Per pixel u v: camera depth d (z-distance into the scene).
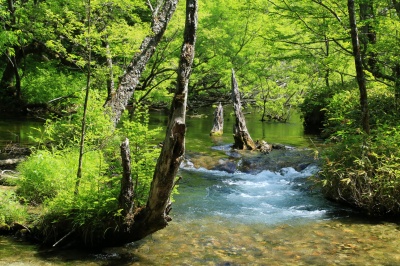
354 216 6.66
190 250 5.14
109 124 6.62
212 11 17.89
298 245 5.37
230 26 18.23
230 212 6.86
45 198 6.02
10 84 18.31
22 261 4.62
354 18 7.47
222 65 18.11
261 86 19.83
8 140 11.23
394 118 9.05
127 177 4.87
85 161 6.34
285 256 5.00
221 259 4.87
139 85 16.44
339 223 6.30
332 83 17.73
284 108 20.73
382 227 6.11
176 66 15.62
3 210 5.50
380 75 10.84
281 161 10.36
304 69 15.25
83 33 5.84
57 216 5.16
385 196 6.50
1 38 12.70
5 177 6.97
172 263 4.73
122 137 5.88
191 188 8.45
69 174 6.02
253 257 4.96
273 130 16.05
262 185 8.84
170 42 14.50
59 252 4.94
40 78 17.75
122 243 5.17
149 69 16.02
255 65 18.53
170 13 10.09
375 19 9.73
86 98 5.50
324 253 5.10
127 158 4.84
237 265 4.71
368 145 7.00
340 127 8.62
